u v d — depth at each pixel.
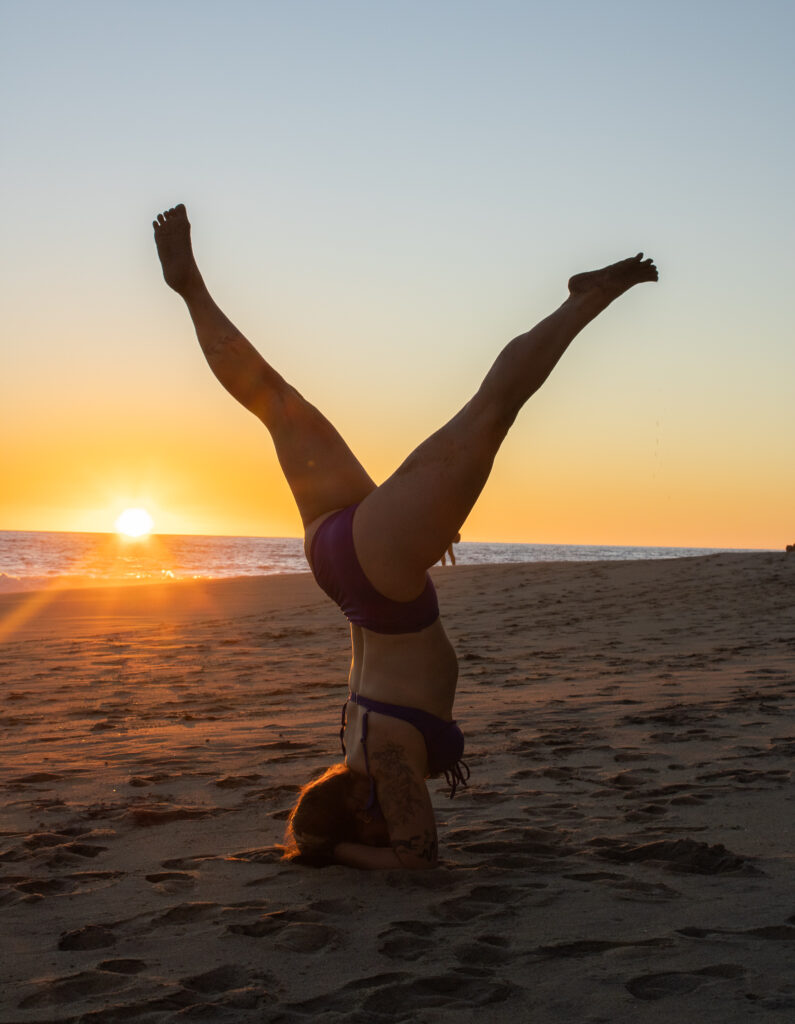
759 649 10.11
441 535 3.21
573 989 2.25
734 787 4.32
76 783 4.81
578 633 12.53
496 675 8.82
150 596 20.62
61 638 13.63
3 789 4.68
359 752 3.39
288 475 3.60
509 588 17.97
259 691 8.30
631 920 2.72
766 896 2.90
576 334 3.21
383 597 3.29
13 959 2.52
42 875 3.30
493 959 2.46
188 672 9.78
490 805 4.19
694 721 5.96
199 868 3.37
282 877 3.24
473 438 3.16
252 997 2.23
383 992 2.25
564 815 3.98
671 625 12.91
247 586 22.48
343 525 3.32
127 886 3.16
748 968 2.34
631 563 19.95
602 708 6.64
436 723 3.39
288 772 4.96
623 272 3.21
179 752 5.59
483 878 3.16
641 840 3.57
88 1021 2.12
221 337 3.68
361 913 2.85
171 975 2.38
